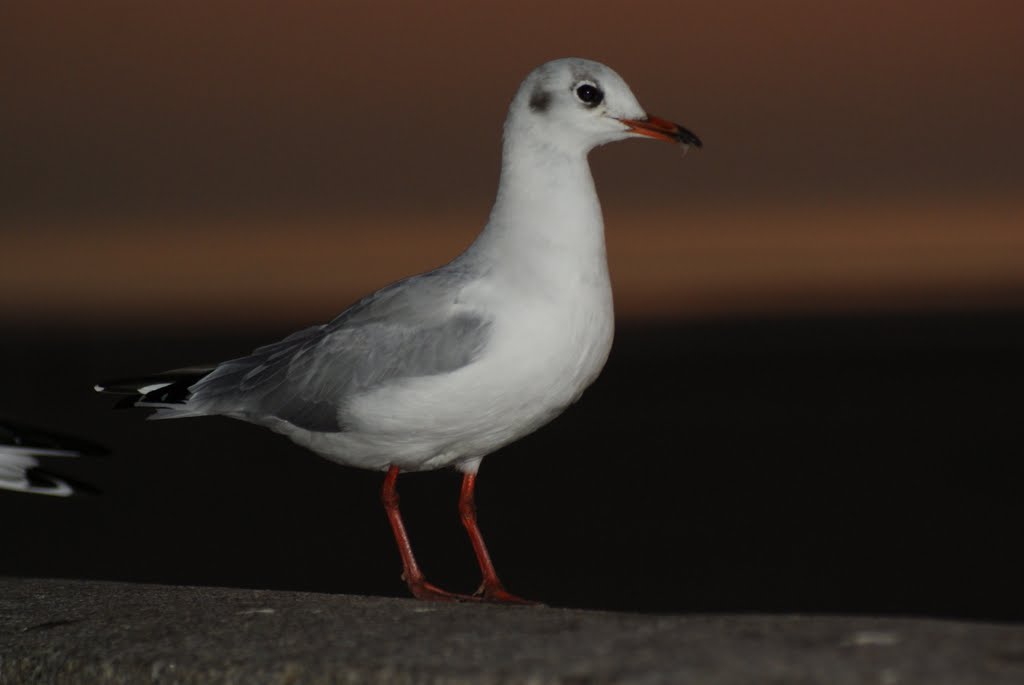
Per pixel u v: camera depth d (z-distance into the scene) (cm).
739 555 1697
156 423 2630
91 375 3762
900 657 566
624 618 666
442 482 2112
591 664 578
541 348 836
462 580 1578
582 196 860
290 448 2375
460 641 628
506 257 853
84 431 2583
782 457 2373
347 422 881
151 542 1773
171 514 1927
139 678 638
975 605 1468
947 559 1669
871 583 1562
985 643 582
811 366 3788
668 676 557
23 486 825
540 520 1886
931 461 2309
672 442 2533
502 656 599
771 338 4500
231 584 1555
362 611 707
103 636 681
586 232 853
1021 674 541
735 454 2406
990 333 4459
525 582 1577
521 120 867
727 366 3803
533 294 839
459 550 1720
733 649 586
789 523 1862
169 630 683
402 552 904
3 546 1755
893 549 1720
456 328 843
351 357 873
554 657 592
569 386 858
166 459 2312
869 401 3095
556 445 2484
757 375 3603
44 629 702
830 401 3103
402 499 2002
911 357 3919
